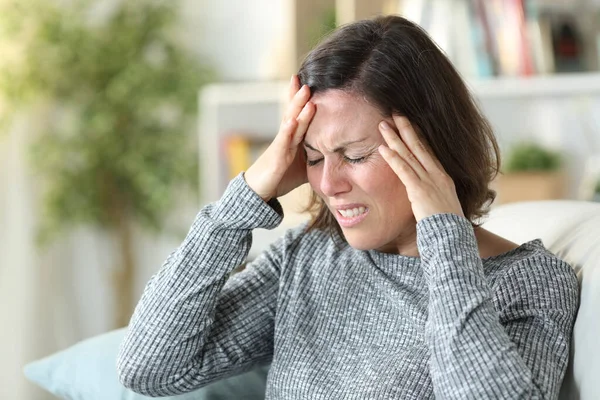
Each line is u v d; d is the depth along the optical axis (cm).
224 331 141
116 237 391
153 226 386
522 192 261
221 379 145
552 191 259
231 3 383
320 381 128
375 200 122
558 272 121
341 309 133
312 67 124
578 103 264
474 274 111
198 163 380
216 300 136
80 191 368
